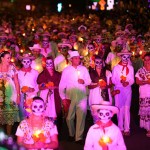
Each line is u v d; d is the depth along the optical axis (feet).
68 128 37.96
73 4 194.08
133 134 38.93
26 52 44.45
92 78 37.11
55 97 36.27
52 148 24.48
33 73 36.86
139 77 38.27
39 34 68.49
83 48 51.67
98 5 149.28
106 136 24.57
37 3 191.11
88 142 24.82
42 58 42.83
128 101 38.42
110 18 126.52
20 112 36.52
